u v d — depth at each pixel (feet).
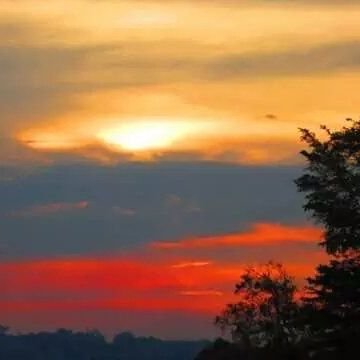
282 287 411.75
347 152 309.42
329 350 304.91
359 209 305.53
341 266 307.37
